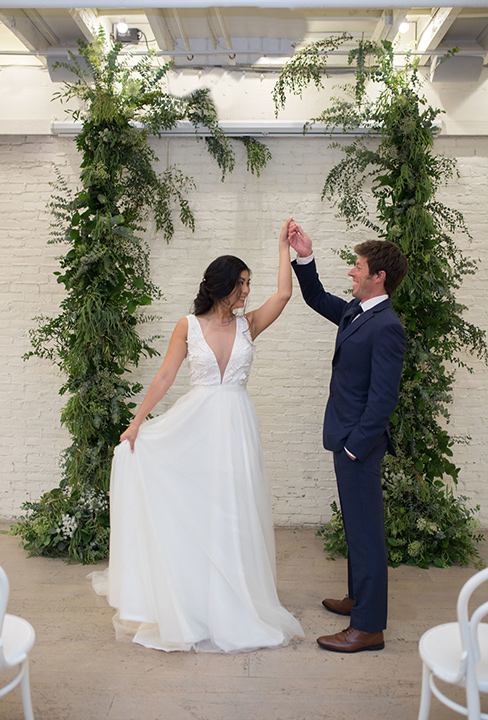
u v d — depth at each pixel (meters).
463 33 3.94
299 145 4.27
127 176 4.16
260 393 4.36
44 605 3.11
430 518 3.81
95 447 3.78
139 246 3.89
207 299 2.89
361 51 3.71
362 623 2.69
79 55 3.99
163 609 2.65
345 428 2.70
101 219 3.69
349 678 2.48
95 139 3.80
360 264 2.72
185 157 4.28
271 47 4.04
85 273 3.74
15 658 1.80
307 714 2.24
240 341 2.87
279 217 4.29
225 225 4.30
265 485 2.95
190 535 2.73
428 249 3.76
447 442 3.82
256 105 4.16
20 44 4.13
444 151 4.23
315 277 3.09
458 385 4.30
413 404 3.77
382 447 2.73
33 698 2.31
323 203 4.27
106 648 2.70
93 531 3.77
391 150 3.87
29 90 4.21
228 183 4.29
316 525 4.38
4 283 4.36
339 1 3.04
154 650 2.69
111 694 2.34
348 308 2.96
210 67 4.12
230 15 3.66
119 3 3.09
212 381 2.85
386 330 2.59
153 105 3.95
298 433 4.36
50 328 3.86
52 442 4.40
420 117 3.71
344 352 2.71
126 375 4.36
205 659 2.61
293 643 2.76
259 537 2.79
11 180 4.32
